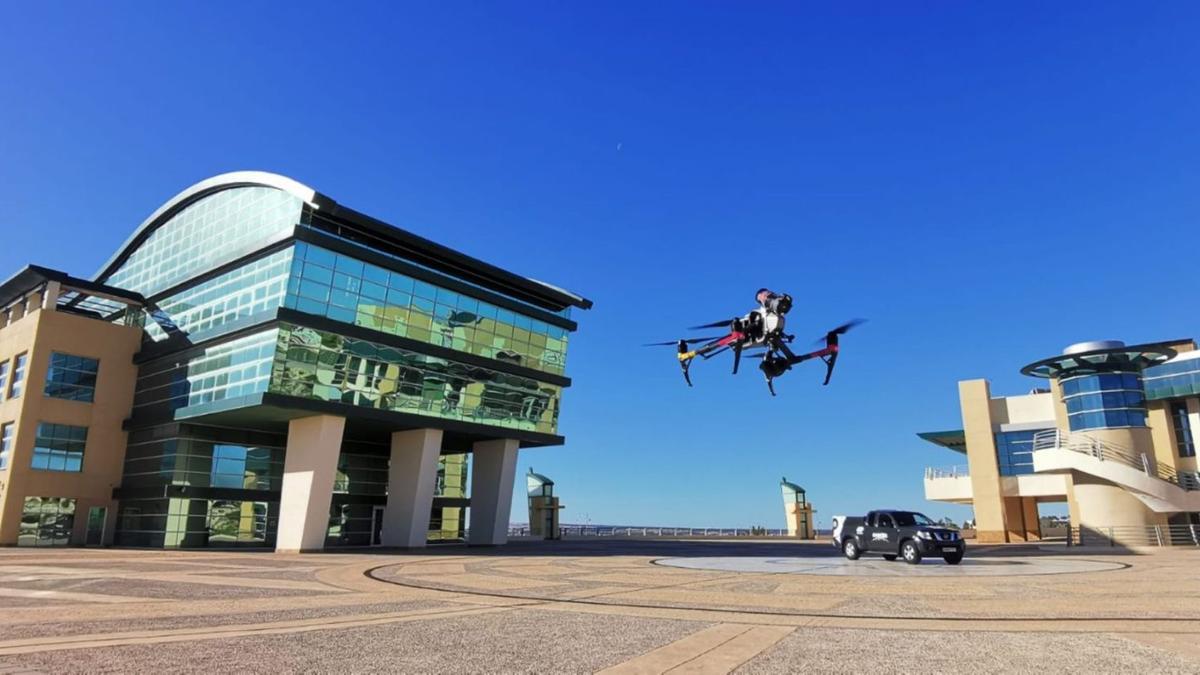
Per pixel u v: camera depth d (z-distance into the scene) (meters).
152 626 10.34
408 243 43.91
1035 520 55.69
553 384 52.47
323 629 10.23
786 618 11.84
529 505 64.62
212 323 42.97
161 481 42.62
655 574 21.80
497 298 48.91
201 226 47.31
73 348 45.25
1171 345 48.06
